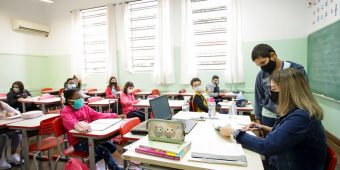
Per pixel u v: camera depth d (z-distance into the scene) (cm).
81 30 703
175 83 611
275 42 521
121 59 662
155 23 619
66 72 752
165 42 596
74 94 237
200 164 114
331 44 345
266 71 189
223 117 224
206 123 200
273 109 180
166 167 123
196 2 581
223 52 571
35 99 500
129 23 646
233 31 535
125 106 438
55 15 748
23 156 253
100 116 262
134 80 657
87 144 217
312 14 464
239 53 538
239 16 531
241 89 552
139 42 648
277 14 515
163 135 135
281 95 118
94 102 443
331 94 345
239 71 541
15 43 670
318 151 110
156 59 616
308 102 112
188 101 327
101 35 691
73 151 218
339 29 313
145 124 199
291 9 505
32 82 721
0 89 629
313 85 443
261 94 206
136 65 657
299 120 108
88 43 709
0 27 630
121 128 189
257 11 528
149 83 643
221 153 120
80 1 700
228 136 154
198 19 584
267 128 162
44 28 739
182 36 579
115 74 661
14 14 668
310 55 467
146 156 125
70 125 217
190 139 151
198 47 591
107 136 197
